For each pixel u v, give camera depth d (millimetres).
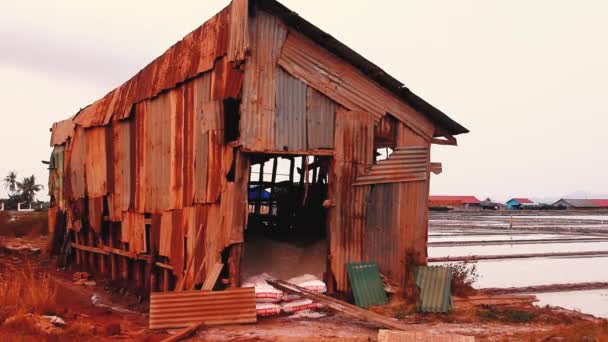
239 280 10820
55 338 8312
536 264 21047
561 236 34438
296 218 17062
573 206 105500
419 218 12883
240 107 10695
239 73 10781
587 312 12836
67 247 21219
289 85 11227
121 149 16875
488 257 22516
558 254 23906
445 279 11742
